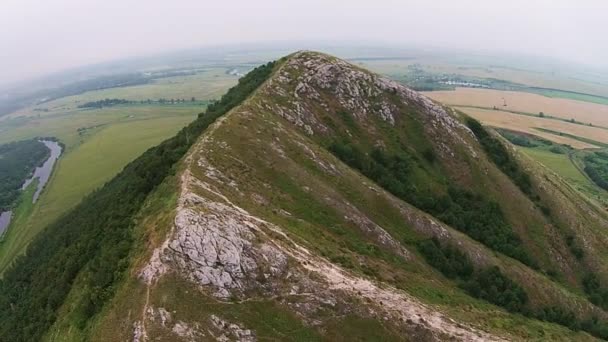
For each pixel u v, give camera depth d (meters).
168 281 65.06
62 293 84.94
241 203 83.38
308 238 83.75
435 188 132.25
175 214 73.12
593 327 110.00
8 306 118.56
